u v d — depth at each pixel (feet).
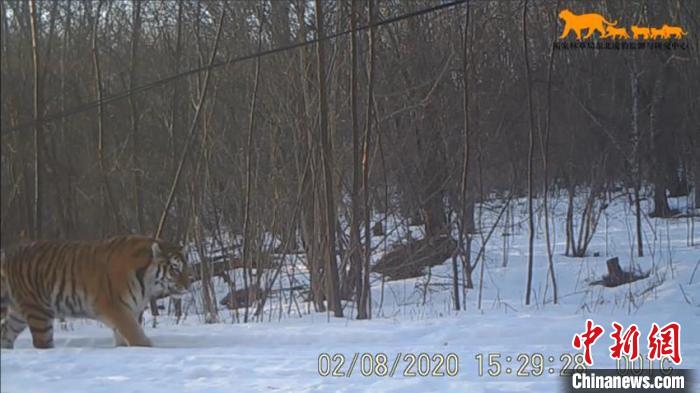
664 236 63.26
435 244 56.03
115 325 36.04
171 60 64.23
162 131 66.95
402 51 55.83
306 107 49.44
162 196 63.52
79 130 71.56
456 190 54.90
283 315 48.39
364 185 46.03
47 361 31.76
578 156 64.59
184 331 39.88
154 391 26.43
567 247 62.18
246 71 57.00
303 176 49.47
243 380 27.63
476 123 55.31
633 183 61.77
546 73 63.16
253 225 51.21
